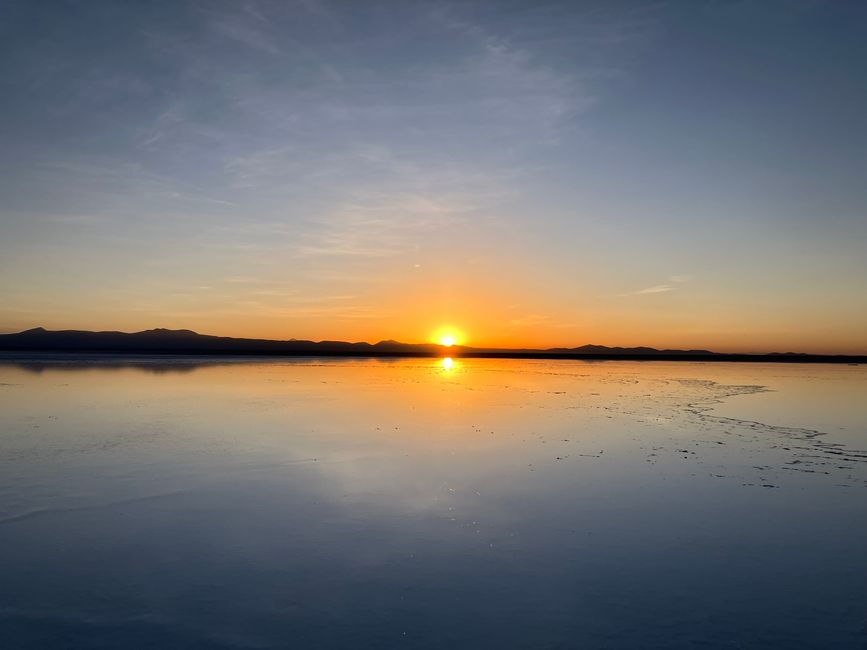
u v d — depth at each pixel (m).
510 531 10.53
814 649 6.78
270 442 18.09
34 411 24.33
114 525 10.59
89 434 19.06
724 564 9.18
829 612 7.66
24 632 7.01
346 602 7.80
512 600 7.90
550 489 13.30
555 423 23.28
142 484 13.19
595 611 7.63
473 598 7.95
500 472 14.79
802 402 32.72
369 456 16.36
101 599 7.84
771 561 9.31
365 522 10.88
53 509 11.43
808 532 10.65
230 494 12.52
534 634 7.05
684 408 29.38
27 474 13.94
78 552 9.38
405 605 7.73
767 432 21.58
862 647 6.82
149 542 9.81
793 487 13.67
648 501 12.45
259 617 7.39
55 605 7.67
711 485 13.78
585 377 57.94
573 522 11.06
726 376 62.12
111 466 14.79
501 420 23.89
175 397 30.41
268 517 11.09
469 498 12.51
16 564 8.91
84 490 12.67
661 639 6.97
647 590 8.24
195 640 6.86
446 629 7.15
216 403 28.03
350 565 8.97
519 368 81.75
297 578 8.51
